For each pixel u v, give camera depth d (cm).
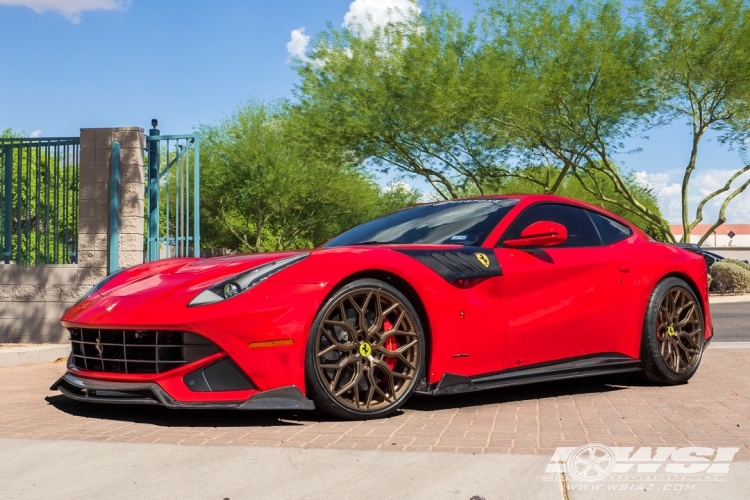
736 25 1772
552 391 429
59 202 786
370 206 3212
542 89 1823
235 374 317
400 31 2039
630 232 464
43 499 217
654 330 442
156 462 254
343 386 329
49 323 761
